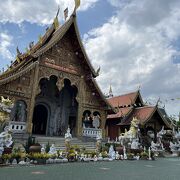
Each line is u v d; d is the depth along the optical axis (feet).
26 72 75.36
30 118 74.08
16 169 40.19
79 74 92.84
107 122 126.72
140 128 107.45
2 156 44.19
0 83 68.59
